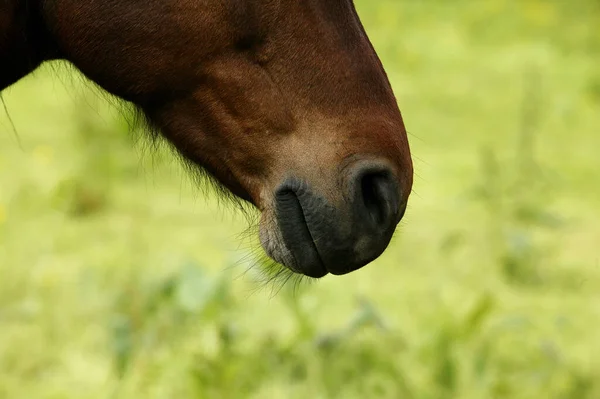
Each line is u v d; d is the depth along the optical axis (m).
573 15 27.39
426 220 13.35
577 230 13.12
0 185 14.32
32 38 5.24
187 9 4.97
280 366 8.53
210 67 5.09
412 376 8.63
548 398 8.49
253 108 5.12
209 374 8.02
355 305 10.06
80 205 13.55
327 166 5.07
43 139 16.62
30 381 9.02
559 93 20.17
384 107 5.18
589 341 9.86
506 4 27.94
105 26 5.02
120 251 12.00
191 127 5.24
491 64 22.78
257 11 5.02
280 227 5.16
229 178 5.31
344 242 5.06
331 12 5.12
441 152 16.53
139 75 5.09
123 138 15.55
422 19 26.83
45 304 10.33
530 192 14.17
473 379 8.54
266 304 10.11
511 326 9.31
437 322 9.73
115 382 8.70
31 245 12.21
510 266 11.48
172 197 14.28
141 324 9.23
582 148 16.83
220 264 11.66
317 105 5.10
